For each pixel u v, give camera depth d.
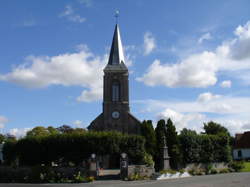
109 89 56.38
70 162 37.94
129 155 38.38
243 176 33.16
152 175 35.31
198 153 45.12
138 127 54.88
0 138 76.62
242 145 77.31
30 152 37.84
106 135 37.69
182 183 27.08
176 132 47.81
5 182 33.34
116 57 58.16
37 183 31.64
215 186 23.73
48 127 78.00
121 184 28.11
